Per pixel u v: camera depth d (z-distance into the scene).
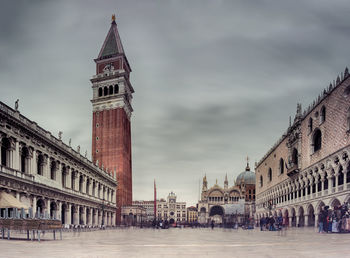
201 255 15.88
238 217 185.38
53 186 68.19
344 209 41.81
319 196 67.44
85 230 68.25
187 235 42.34
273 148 112.75
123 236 38.84
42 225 26.58
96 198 102.12
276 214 106.06
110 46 157.12
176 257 15.12
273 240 28.03
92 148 146.12
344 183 56.19
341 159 57.75
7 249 18.50
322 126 67.62
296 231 53.31
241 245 22.05
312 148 74.00
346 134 56.47
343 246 20.48
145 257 15.09
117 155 141.88
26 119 59.09
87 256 15.41
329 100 64.19
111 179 123.38
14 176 51.12
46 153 66.19
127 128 156.00
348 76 56.12
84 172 90.88
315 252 16.89
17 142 55.06
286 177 95.19
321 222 44.25
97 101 149.88
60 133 75.62
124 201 141.38
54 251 17.64
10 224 27.41
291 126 88.94
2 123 50.47
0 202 46.84
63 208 75.44
